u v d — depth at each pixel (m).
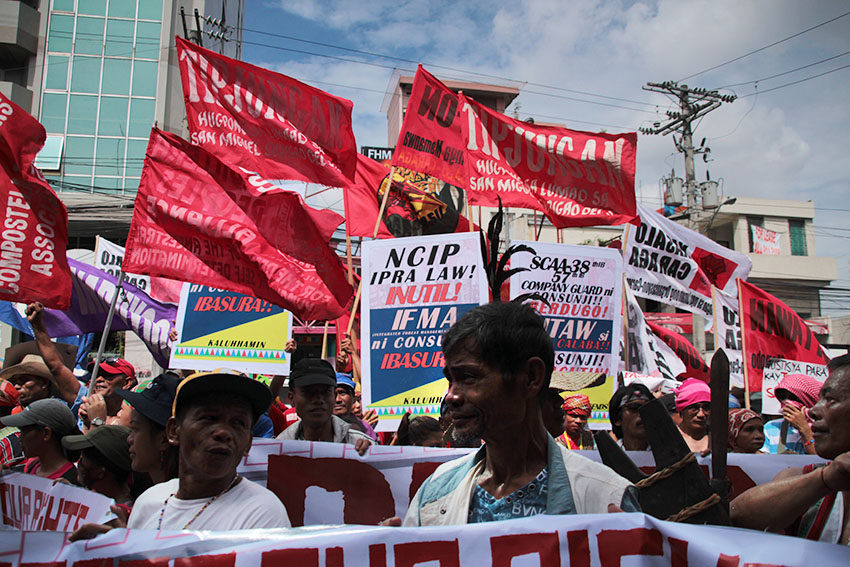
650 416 1.89
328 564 1.77
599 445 2.07
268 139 5.97
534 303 5.80
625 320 8.05
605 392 5.86
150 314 6.73
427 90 7.31
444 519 2.01
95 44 23.52
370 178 9.52
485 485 2.00
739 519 1.98
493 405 1.83
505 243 24.70
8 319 6.65
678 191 27.64
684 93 25.41
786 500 1.90
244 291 5.32
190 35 22.09
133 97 23.41
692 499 1.80
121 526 2.30
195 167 5.35
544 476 1.89
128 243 5.12
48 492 2.61
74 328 6.67
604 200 7.11
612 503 1.83
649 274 8.85
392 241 5.40
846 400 2.18
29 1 23.45
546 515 1.75
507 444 1.92
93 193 22.41
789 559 1.61
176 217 5.25
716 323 8.67
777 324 7.73
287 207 5.48
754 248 33.97
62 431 3.63
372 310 5.30
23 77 23.22
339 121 6.15
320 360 4.16
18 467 3.99
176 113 23.89
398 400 5.11
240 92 5.92
